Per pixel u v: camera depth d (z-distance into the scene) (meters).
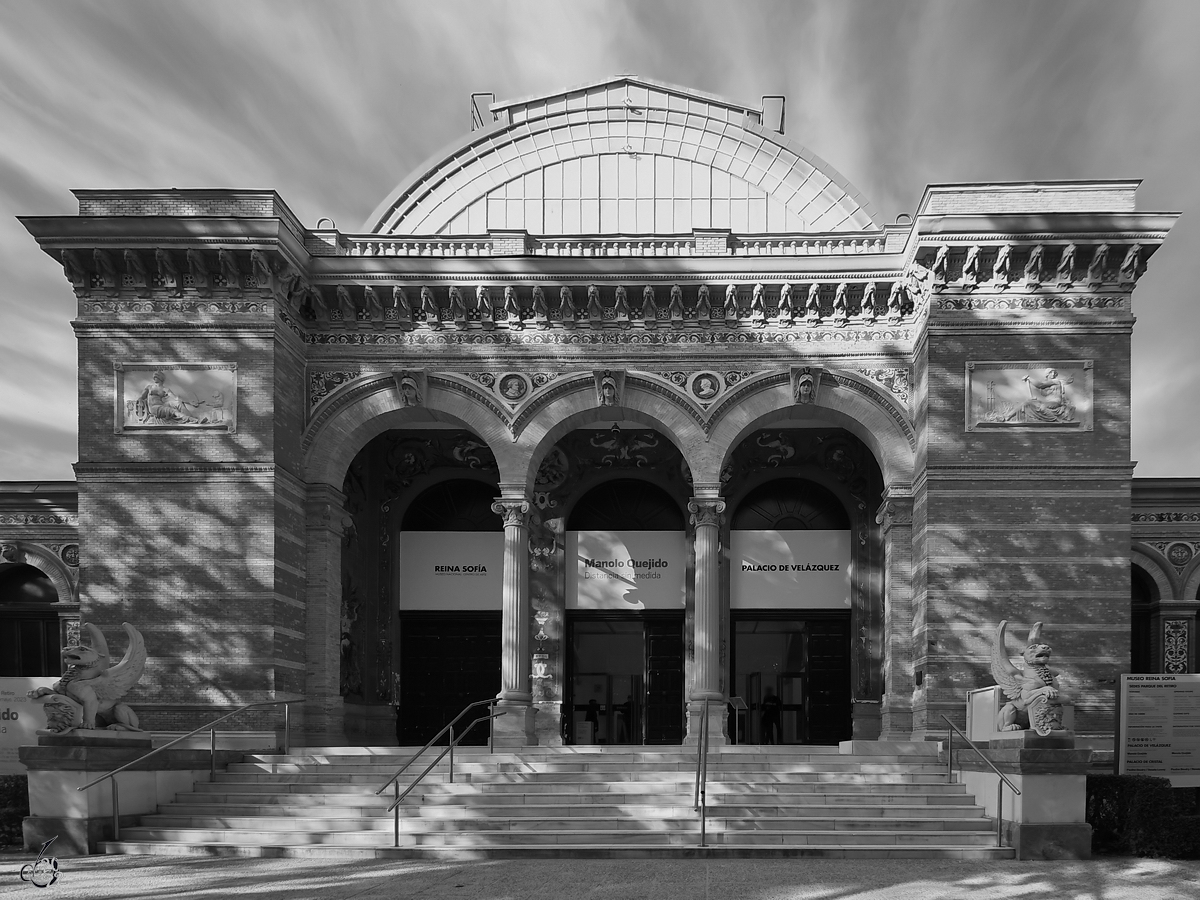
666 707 31.55
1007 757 18.69
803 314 27.69
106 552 25.55
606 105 34.91
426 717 32.03
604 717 31.64
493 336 28.08
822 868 16.62
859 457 31.59
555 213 34.56
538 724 30.59
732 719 31.27
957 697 24.45
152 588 25.34
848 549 31.81
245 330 26.05
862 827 18.97
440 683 32.19
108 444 25.88
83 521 25.69
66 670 22.70
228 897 14.29
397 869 16.62
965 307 25.72
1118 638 24.56
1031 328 25.52
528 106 35.03
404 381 27.66
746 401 27.70
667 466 32.00
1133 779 18.98
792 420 29.16
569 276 27.38
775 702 31.47
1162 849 18.16
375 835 18.72
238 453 25.75
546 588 31.41
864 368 27.47
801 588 31.80
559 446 32.03
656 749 23.50
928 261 25.70
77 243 25.77
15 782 20.34
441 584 32.50
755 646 31.77
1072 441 25.25
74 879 15.93
